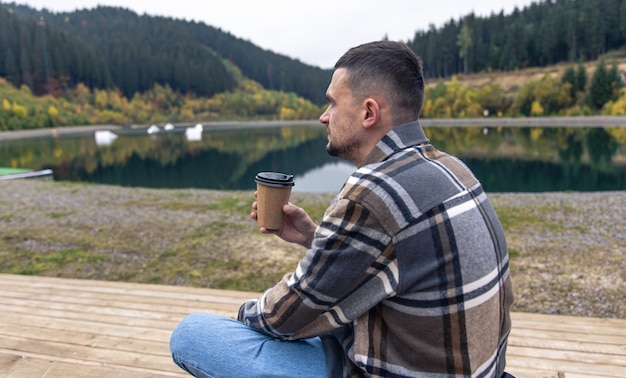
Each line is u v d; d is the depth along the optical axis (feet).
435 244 2.70
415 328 2.82
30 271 16.53
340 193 2.99
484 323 2.86
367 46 3.16
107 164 84.99
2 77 236.43
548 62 237.66
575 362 6.63
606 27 218.59
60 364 6.22
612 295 13.28
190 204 30.17
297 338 3.35
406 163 2.90
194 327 3.66
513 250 18.21
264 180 3.78
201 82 329.93
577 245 18.81
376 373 2.96
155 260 17.72
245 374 3.40
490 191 48.96
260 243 19.69
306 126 269.85
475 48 261.44
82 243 20.24
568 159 72.84
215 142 146.82
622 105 164.25
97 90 266.36
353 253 2.78
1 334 7.54
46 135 184.75
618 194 33.09
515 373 6.33
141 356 6.73
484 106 209.97
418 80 3.11
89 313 8.47
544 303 12.98
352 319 3.01
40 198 33.63
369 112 3.10
